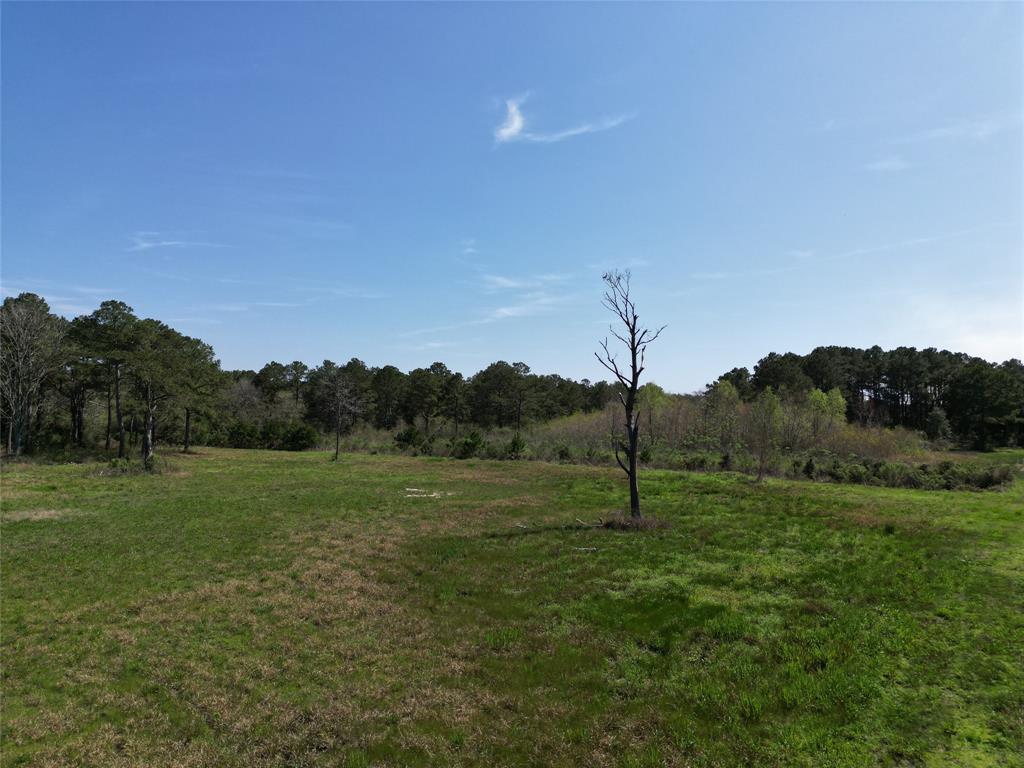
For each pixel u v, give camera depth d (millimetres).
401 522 23547
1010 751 6875
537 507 26984
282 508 26906
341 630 11906
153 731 8203
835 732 7520
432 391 85438
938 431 71125
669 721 8062
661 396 64938
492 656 10547
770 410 47344
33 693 9305
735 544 18125
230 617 12648
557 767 7191
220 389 67438
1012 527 19516
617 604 12938
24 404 50500
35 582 15172
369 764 7379
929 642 9992
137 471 41281
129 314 53625
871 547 17109
